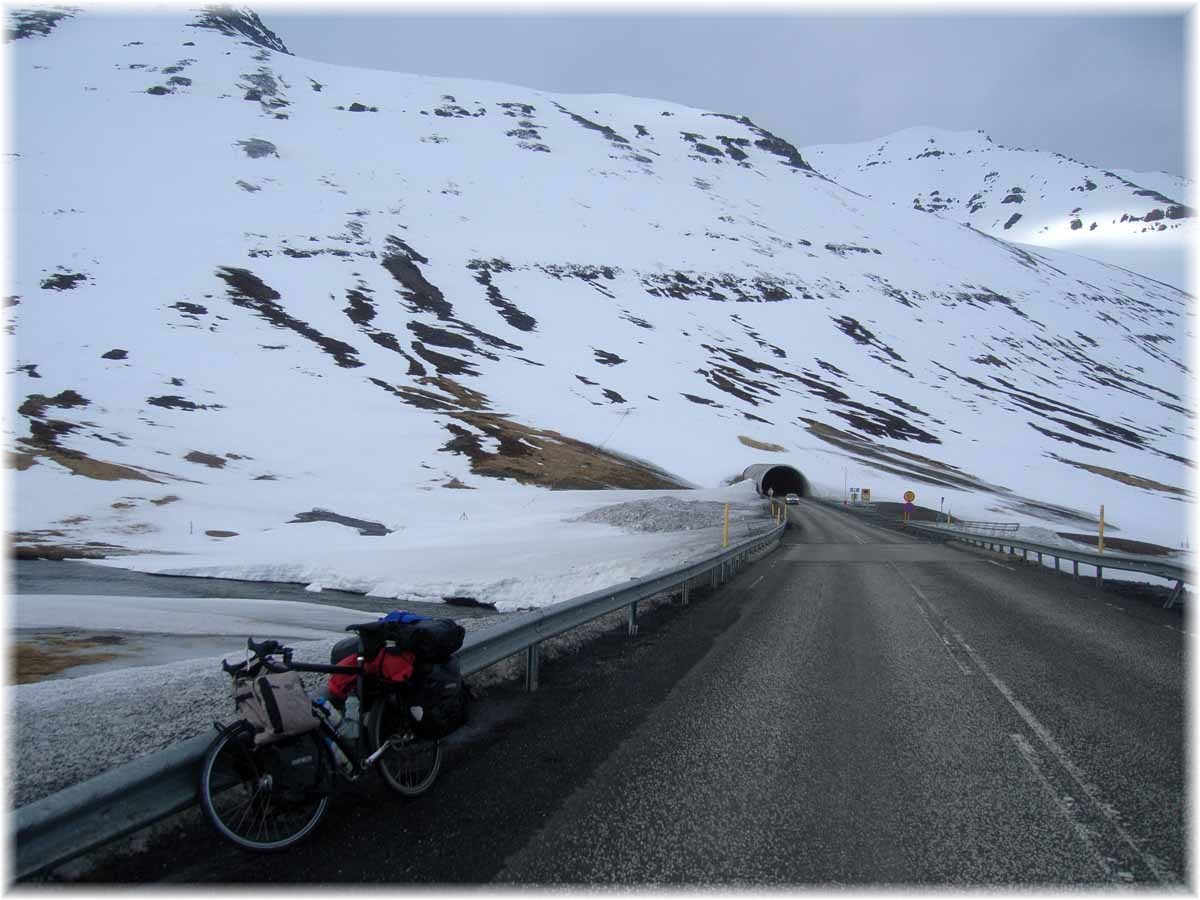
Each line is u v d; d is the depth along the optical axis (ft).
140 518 127.75
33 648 37.99
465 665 19.43
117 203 402.93
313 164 557.33
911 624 37.60
